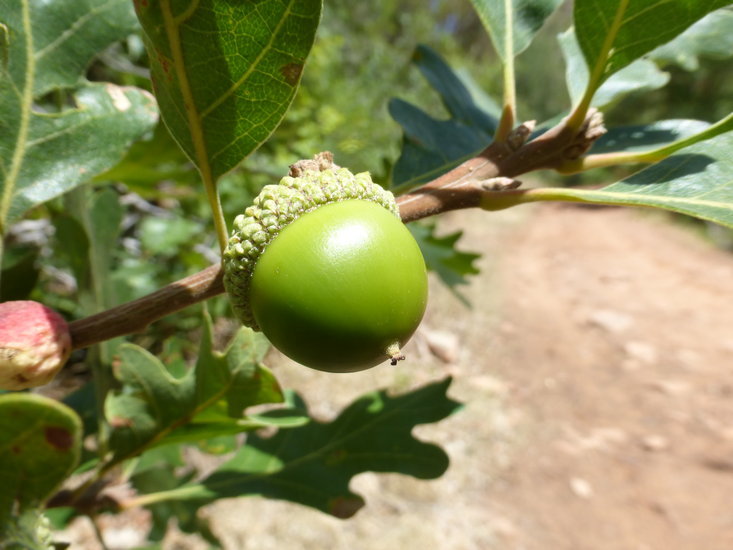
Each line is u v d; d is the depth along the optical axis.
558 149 0.07
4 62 0.06
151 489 0.12
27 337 0.05
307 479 0.10
